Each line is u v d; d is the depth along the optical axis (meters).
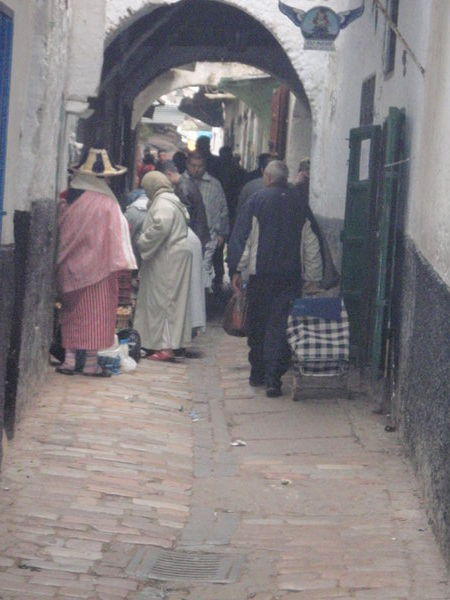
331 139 16.17
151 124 42.16
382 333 12.38
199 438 11.80
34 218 11.52
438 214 10.16
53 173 12.52
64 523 9.85
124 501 10.30
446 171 9.95
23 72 10.40
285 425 12.18
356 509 10.33
